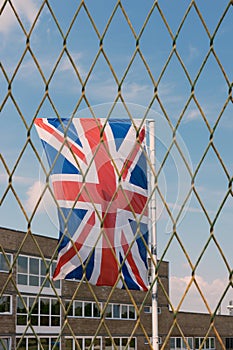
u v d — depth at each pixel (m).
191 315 41.19
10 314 28.75
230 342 43.25
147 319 36.97
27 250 29.73
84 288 33.56
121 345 35.44
